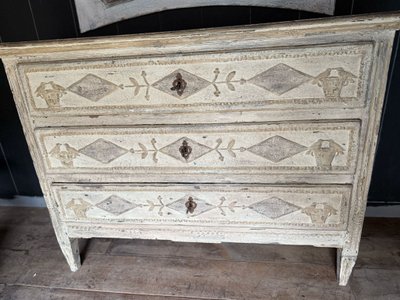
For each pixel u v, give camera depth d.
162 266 1.29
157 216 1.10
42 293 1.21
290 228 1.05
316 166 0.94
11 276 1.29
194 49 0.84
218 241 1.13
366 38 0.78
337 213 1.00
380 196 1.47
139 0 1.23
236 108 0.90
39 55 0.90
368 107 0.85
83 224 1.17
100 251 1.39
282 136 0.91
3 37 1.37
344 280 1.13
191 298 1.15
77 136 1.00
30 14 1.31
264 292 1.15
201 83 0.88
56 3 1.28
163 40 0.81
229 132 0.93
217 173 1.00
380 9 1.16
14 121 1.53
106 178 1.06
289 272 1.22
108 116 0.96
